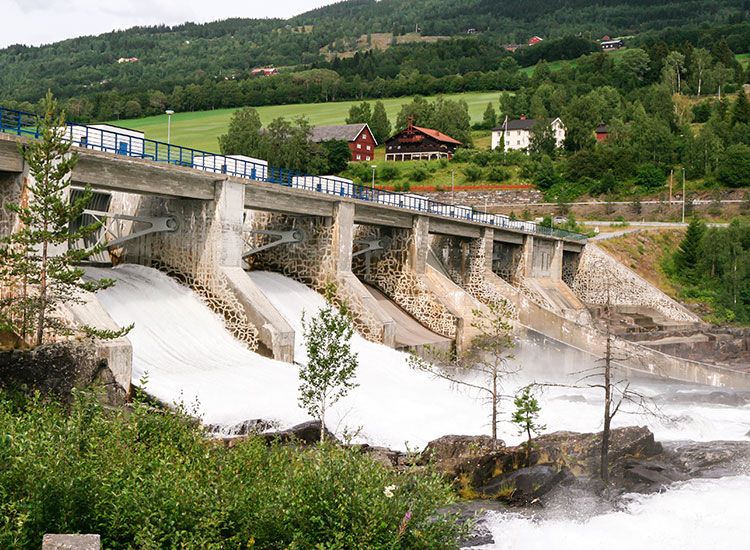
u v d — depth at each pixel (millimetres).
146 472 22469
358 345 58500
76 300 35719
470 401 49719
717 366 77625
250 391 42062
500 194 157375
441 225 79000
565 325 76875
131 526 19953
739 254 112000
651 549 26828
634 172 156000
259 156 164625
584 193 153750
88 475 20562
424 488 22938
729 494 32188
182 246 54031
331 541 21047
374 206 67812
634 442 36875
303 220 65375
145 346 45219
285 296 60781
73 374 34188
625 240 118438
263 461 25969
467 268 86938
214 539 20250
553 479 32375
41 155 35094
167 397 38125
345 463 23031
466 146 193500
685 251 116000
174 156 170875
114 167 45531
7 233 40500
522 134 190625
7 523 18031
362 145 183000
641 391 66125
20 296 35312
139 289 50125
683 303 109250
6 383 32438
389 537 20875
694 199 146000
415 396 49188
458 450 36062
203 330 50500
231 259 53344
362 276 76188
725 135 171625
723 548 26859
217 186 52750
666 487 32906
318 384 33469
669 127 185250
